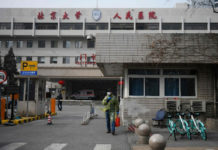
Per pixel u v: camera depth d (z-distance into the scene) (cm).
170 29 4662
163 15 4725
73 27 4781
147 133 736
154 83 1143
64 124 1266
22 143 761
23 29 4784
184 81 1135
